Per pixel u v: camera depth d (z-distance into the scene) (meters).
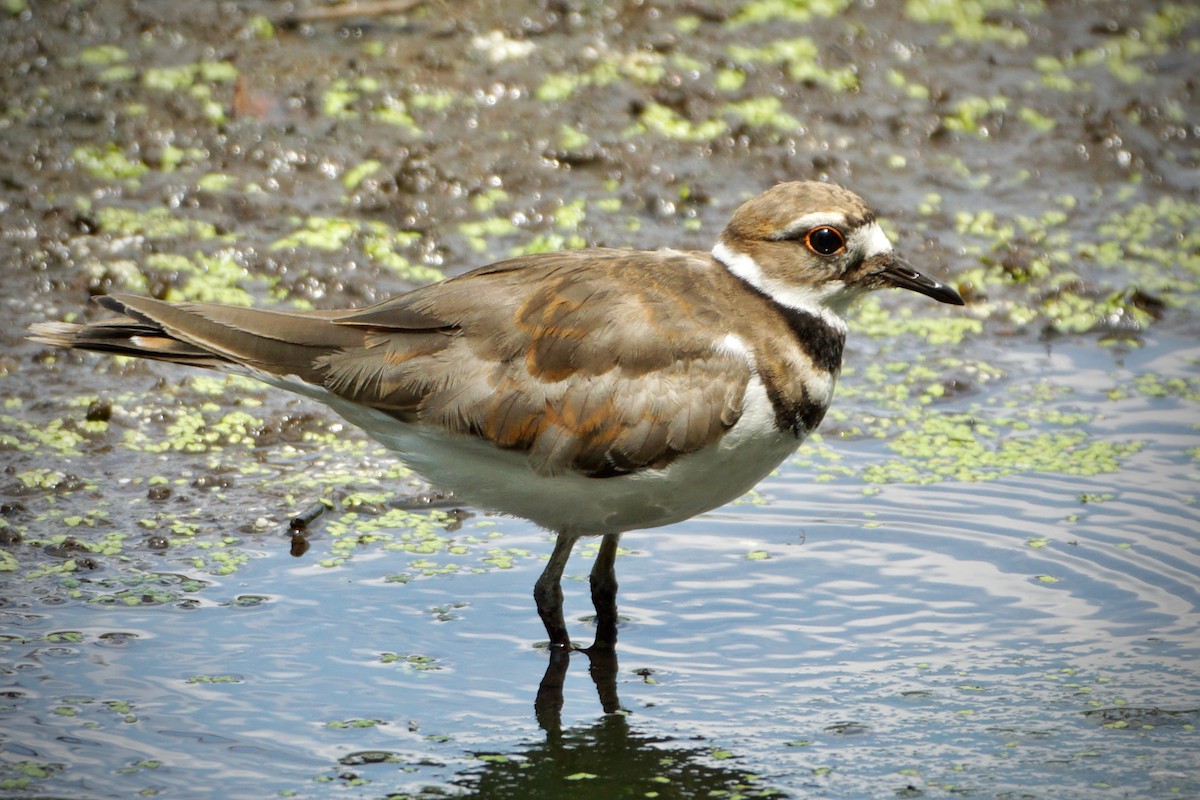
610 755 9.59
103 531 11.72
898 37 19.67
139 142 16.58
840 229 10.43
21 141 16.39
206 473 12.59
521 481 10.27
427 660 10.47
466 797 9.14
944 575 11.59
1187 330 15.39
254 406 13.60
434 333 10.27
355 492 12.49
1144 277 16.11
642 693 10.23
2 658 10.11
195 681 10.03
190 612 10.80
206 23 18.45
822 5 20.16
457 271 15.27
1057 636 10.84
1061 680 10.34
